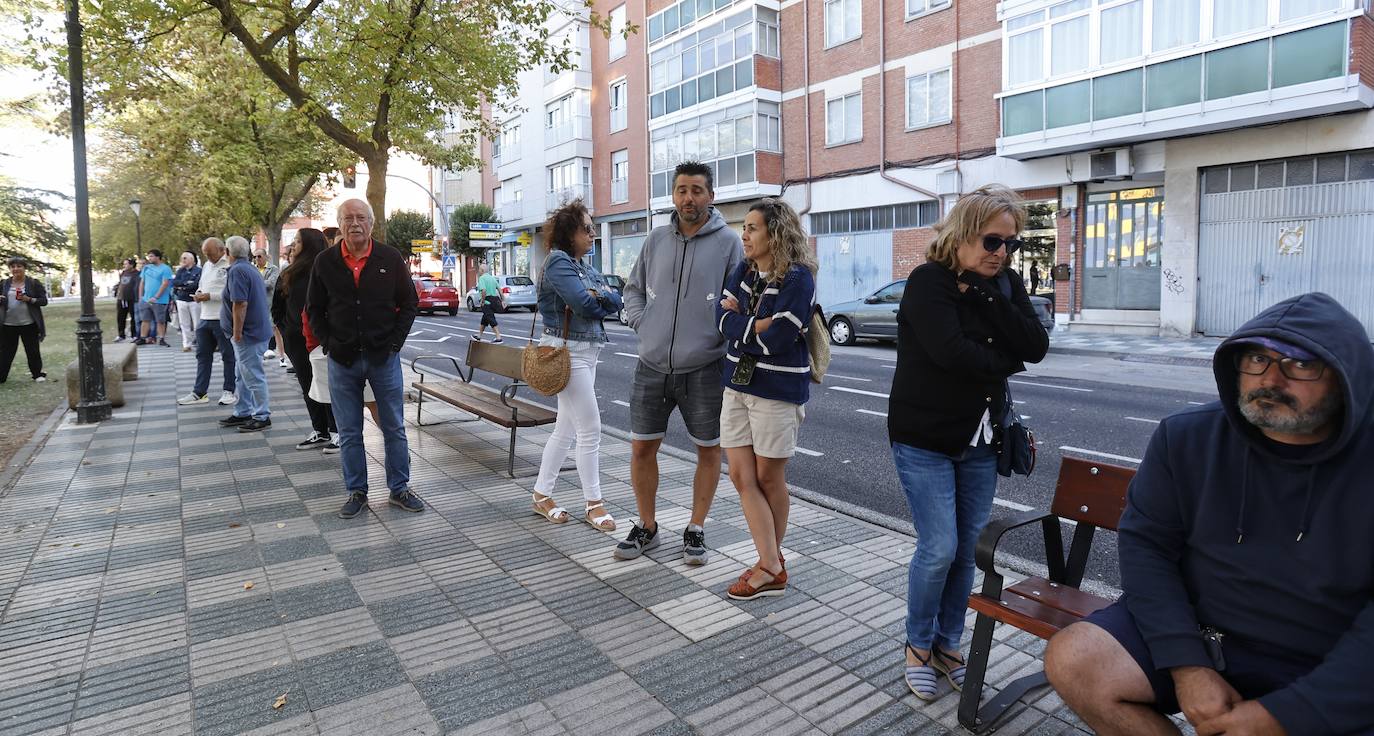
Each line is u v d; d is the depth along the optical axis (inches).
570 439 195.5
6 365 464.1
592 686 115.7
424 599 147.0
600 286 186.1
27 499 214.2
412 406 362.6
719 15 994.1
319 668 121.4
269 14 374.9
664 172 1116.5
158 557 169.8
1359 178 552.4
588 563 164.7
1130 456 266.1
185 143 852.0
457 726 105.6
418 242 1462.8
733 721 106.7
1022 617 95.2
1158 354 539.5
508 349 256.4
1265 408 70.7
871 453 277.3
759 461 142.8
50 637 132.6
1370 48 523.2
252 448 277.9
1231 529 77.1
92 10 299.3
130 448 278.2
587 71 1344.7
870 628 133.7
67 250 1092.5
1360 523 69.8
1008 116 694.5
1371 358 69.4
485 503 209.0
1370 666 66.5
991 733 103.8
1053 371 492.7
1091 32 634.8
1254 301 608.4
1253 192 602.5
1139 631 81.4
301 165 856.3
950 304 104.0
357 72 350.0
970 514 114.3
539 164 1486.2
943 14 788.0
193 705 111.3
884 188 861.8
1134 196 671.8
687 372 158.1
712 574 158.2
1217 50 568.7
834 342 700.0
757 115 958.4
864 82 871.7
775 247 132.7
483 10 370.3
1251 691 75.7
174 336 828.0
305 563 165.8
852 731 104.6
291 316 261.1
